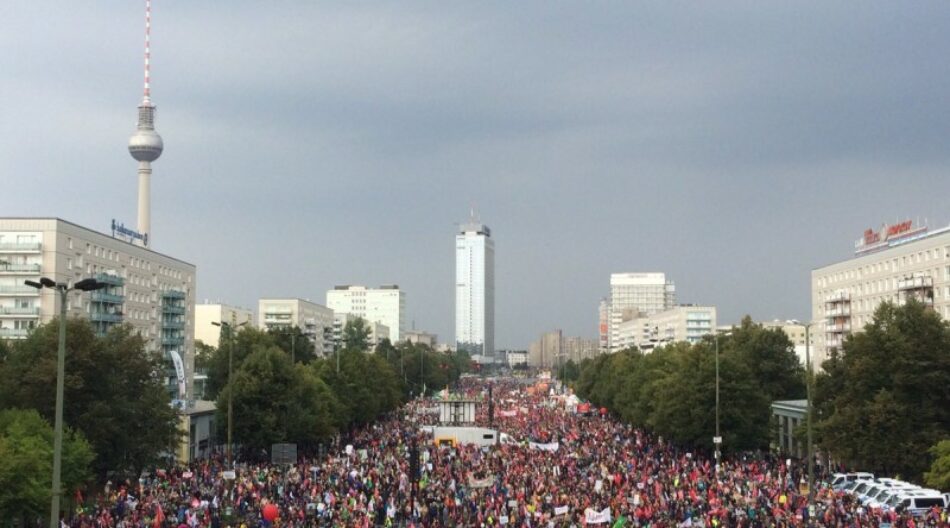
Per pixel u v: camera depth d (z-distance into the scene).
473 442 136.00
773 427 121.88
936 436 91.12
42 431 69.62
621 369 194.50
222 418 114.12
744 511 70.81
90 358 82.81
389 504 74.19
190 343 186.75
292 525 67.62
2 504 60.19
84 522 65.12
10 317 133.00
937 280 157.88
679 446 129.88
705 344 131.12
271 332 184.50
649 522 67.44
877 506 72.88
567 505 74.25
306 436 115.69
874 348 97.69
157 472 95.38
